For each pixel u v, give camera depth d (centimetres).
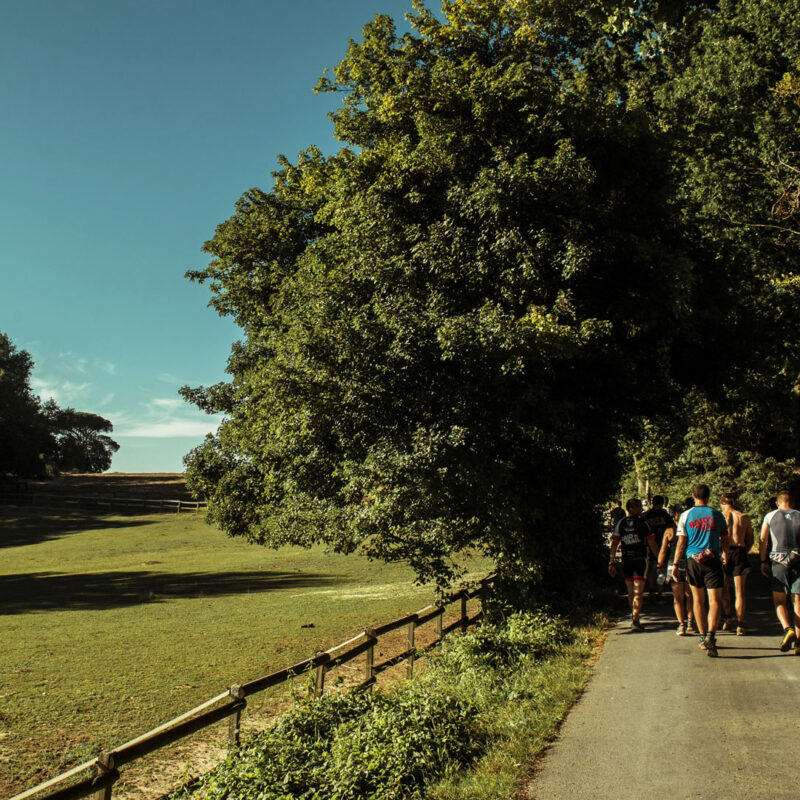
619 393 1373
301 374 1372
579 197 1173
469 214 1248
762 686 690
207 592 2433
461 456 1161
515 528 1163
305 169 2200
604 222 1234
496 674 796
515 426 1218
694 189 2298
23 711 1009
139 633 1633
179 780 750
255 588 2484
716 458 2859
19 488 7169
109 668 1276
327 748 615
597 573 1494
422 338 1238
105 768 542
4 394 7725
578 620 1128
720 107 2252
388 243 1368
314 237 2477
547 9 1525
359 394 1288
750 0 2364
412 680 873
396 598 2009
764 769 486
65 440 9538
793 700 639
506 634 949
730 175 2303
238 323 2525
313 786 526
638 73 2431
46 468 9150
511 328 1113
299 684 1108
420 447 1175
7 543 4772
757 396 1703
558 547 1270
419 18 1555
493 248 1217
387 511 1211
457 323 1152
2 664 1320
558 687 712
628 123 1277
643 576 1046
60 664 1316
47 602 2312
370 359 1288
